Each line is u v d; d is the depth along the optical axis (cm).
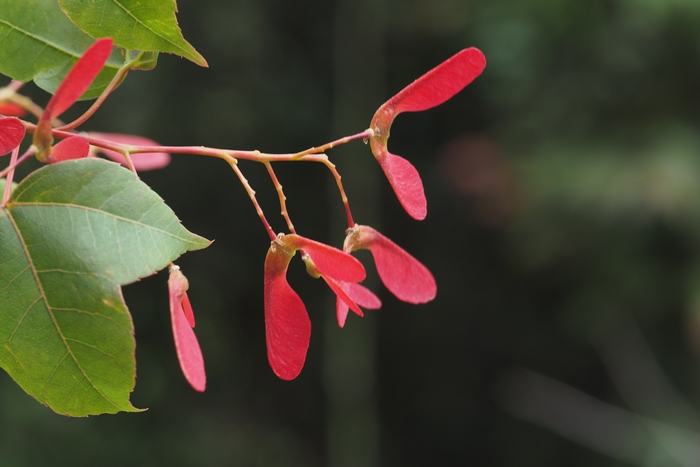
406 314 783
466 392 780
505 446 759
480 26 644
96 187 99
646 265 559
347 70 741
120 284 98
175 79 631
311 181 729
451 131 773
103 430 595
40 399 102
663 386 570
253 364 733
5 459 523
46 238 97
